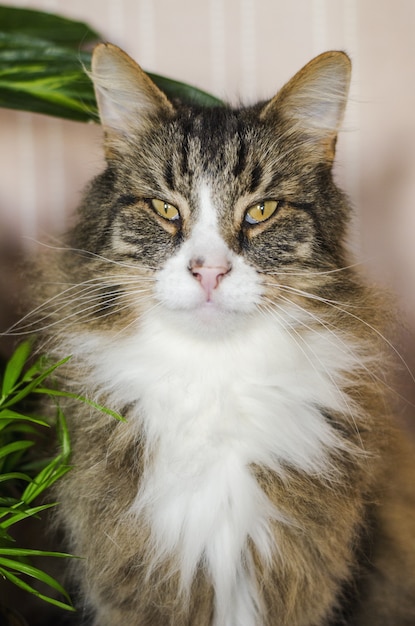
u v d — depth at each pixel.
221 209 0.53
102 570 0.54
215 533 0.53
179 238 0.53
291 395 0.55
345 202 0.57
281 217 0.54
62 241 0.59
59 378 0.56
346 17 0.75
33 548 0.61
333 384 0.55
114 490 0.54
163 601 0.54
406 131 0.76
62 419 0.52
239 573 0.54
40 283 0.59
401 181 0.76
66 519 0.56
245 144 0.54
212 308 0.52
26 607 0.62
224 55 0.76
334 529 0.54
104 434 0.55
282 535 0.54
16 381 0.55
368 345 0.57
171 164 0.54
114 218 0.55
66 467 0.51
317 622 0.56
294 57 0.76
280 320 0.54
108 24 0.75
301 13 0.75
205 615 0.54
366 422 0.56
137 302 0.54
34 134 0.76
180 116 0.56
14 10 0.58
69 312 0.56
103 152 0.59
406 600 0.58
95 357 0.55
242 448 0.54
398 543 0.58
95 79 0.56
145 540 0.54
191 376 0.54
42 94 0.60
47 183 0.76
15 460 0.55
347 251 0.58
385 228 0.77
